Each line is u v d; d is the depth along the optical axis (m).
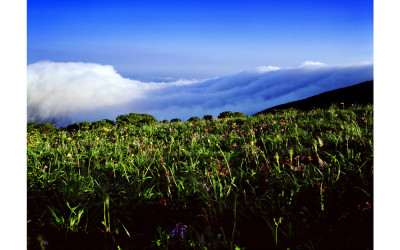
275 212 2.75
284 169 3.62
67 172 4.23
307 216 2.61
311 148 4.50
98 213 2.95
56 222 2.83
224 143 5.78
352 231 2.34
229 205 2.96
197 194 3.26
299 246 2.22
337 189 3.01
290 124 6.93
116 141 6.82
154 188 3.62
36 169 4.32
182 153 5.19
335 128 5.66
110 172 4.38
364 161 3.57
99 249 2.47
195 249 2.32
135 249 2.47
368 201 2.70
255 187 3.26
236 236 2.47
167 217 2.93
